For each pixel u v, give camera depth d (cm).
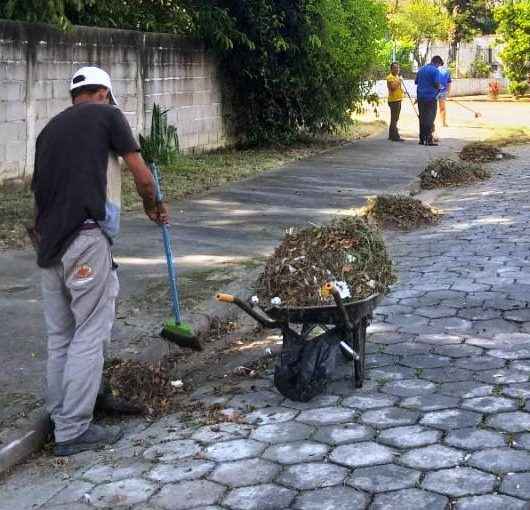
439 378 517
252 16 1527
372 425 455
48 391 459
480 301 668
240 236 902
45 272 455
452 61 4362
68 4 1220
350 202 1108
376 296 504
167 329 523
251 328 643
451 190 1227
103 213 439
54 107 1171
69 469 431
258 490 394
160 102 1414
